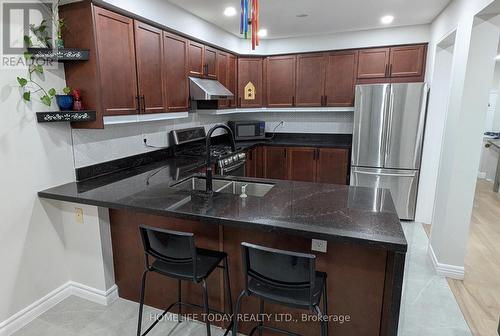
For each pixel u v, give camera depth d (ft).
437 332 6.66
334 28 12.72
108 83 7.34
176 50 9.82
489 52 7.56
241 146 13.69
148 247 5.74
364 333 5.72
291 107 14.80
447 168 8.75
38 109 6.84
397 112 12.22
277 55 14.58
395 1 9.55
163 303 7.37
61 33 7.06
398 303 4.64
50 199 7.20
